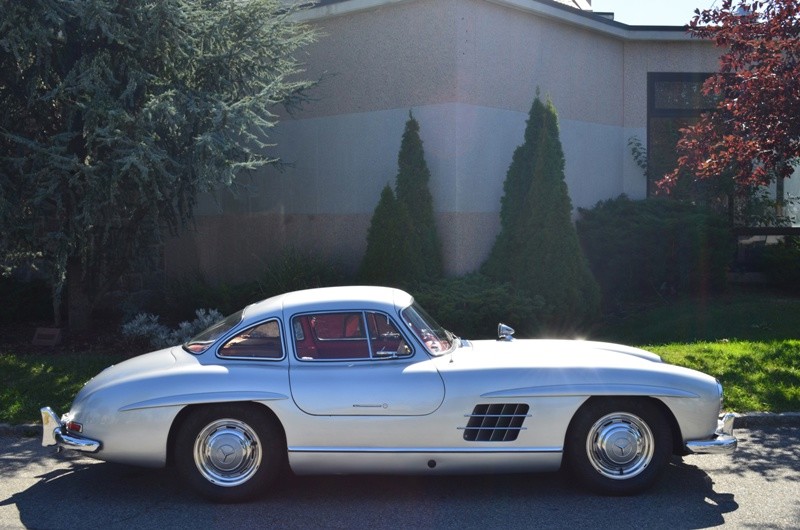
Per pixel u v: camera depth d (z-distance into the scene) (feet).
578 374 18.01
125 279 43.68
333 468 17.89
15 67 32.55
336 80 41.24
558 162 36.17
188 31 32.99
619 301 41.16
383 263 35.70
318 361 18.22
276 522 16.96
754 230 47.85
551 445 17.83
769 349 30.86
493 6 38.65
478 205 37.99
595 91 45.88
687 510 17.22
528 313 33.17
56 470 20.98
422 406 17.67
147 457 18.03
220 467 17.98
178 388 18.01
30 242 32.35
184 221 35.22
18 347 35.04
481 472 17.94
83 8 29.91
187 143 32.71
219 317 33.76
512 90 39.96
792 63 30.66
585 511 17.26
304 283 37.04
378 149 39.75
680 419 17.95
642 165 48.11
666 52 48.19
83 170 29.84
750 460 20.83
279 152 43.73
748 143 31.09
